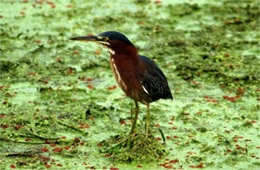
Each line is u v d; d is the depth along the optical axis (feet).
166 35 52.90
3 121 38.78
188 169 34.94
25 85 43.52
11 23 53.11
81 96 42.50
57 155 35.76
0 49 48.42
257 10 58.90
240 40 52.90
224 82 45.39
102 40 34.96
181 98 43.01
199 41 52.06
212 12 58.13
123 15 56.08
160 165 35.24
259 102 43.01
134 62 35.01
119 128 38.86
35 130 38.01
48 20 54.08
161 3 59.26
